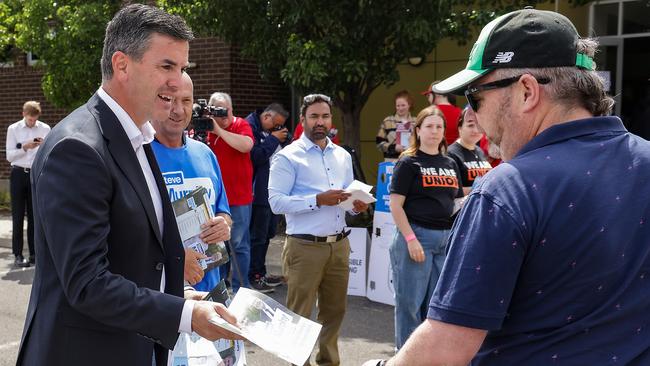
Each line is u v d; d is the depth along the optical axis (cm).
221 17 791
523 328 151
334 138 766
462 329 147
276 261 810
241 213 637
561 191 149
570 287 148
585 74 160
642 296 150
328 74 754
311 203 418
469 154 494
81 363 199
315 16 734
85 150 193
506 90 163
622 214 149
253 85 1090
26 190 826
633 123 939
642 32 912
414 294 435
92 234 189
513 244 146
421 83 1048
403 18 730
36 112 844
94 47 927
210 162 338
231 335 201
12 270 803
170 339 196
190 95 318
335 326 445
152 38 204
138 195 205
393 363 159
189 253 281
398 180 436
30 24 938
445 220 434
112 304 187
